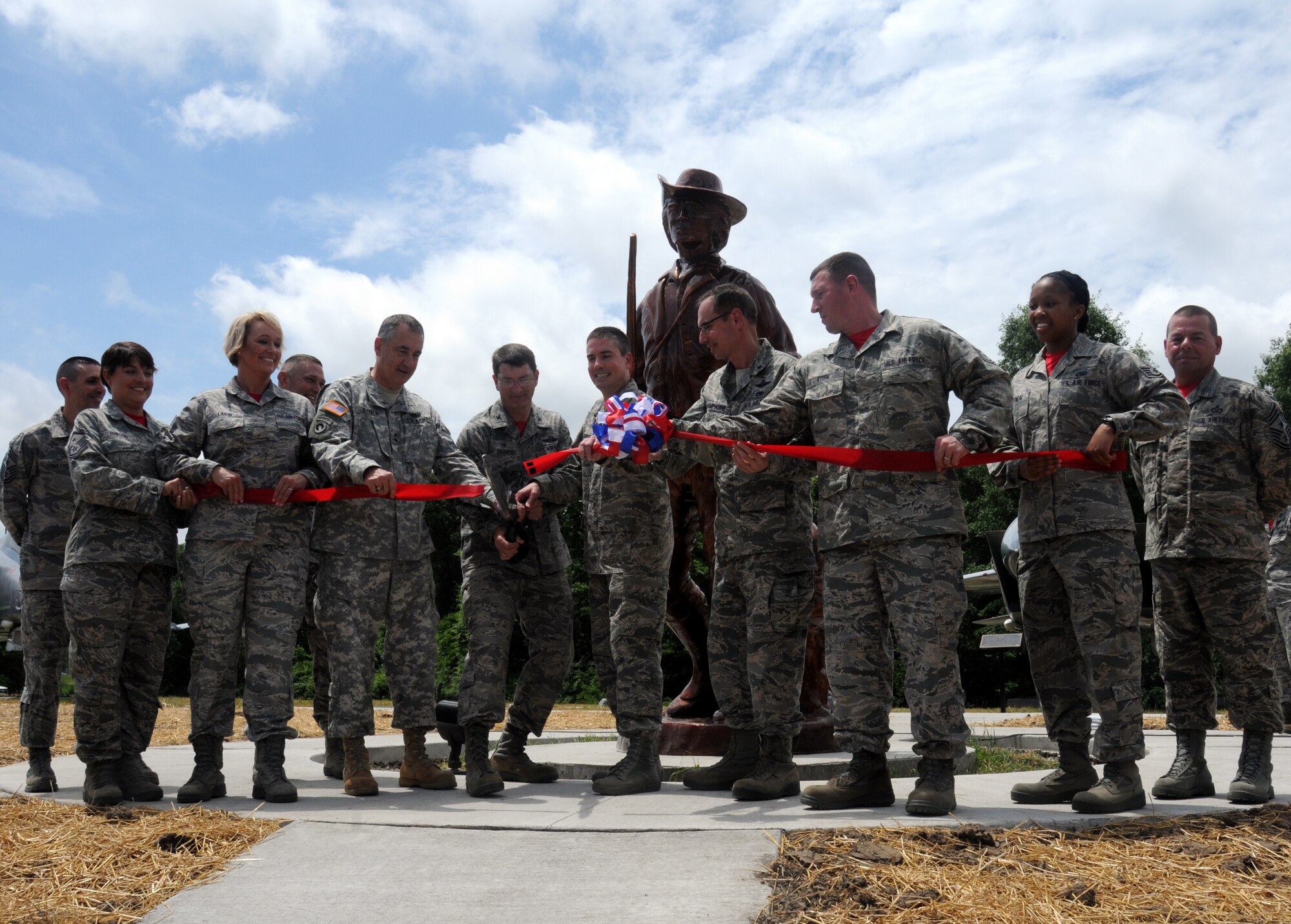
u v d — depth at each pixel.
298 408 5.03
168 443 4.81
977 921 2.76
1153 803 4.45
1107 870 3.19
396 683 5.01
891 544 4.03
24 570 5.38
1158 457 4.83
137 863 3.48
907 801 3.97
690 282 6.64
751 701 4.84
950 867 3.20
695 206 6.55
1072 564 4.20
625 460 4.99
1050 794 4.31
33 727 5.27
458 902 3.00
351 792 4.71
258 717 4.57
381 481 4.52
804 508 4.62
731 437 4.34
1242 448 4.66
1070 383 4.38
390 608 5.00
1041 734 8.66
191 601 4.62
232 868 3.39
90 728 4.56
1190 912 2.86
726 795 4.68
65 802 4.58
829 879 3.07
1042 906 2.85
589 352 5.29
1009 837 3.52
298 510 4.85
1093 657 4.14
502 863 3.36
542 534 5.36
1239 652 4.58
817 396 4.23
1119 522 4.16
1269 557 4.71
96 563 4.62
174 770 5.98
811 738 6.08
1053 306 4.50
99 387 5.64
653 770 4.86
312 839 3.67
